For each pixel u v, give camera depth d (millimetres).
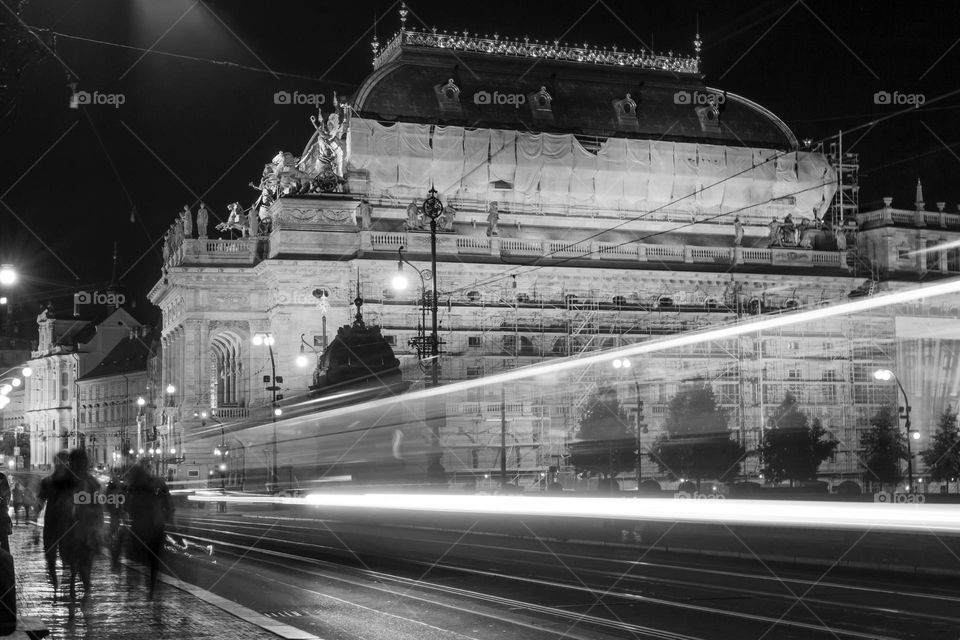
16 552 39438
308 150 129500
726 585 27203
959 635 19391
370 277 117250
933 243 134625
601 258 122562
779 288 126312
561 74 132125
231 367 129625
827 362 121938
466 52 129625
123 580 28938
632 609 23016
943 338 116688
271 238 120250
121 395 180875
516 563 33219
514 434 111875
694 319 121562
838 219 137875
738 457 94688
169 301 133250
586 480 98125
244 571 31781
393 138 121188
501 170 123688
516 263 118562
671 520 45594
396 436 70562
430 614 22469
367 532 48969
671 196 129250
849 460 117000
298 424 80062
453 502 57469
